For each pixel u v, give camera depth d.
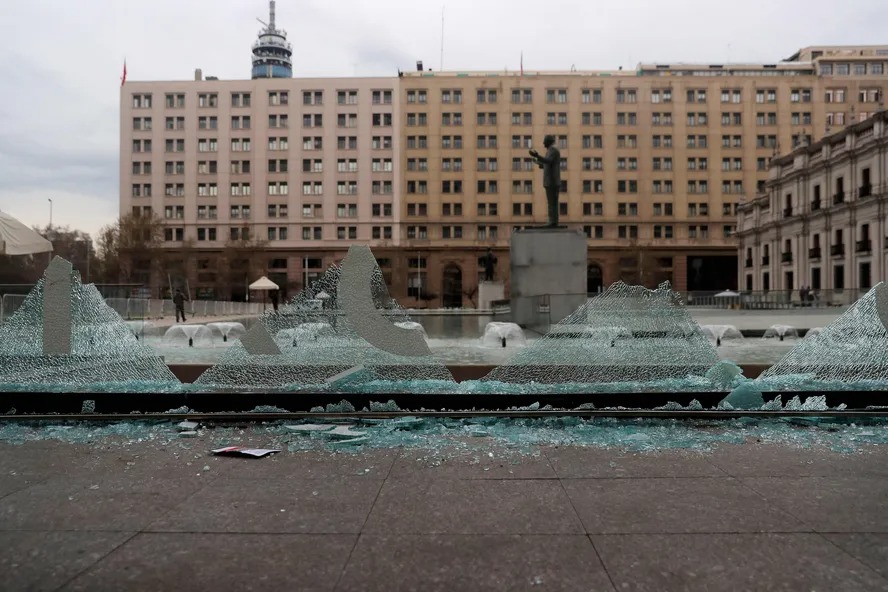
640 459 3.65
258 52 122.94
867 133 43.59
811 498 2.91
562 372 6.02
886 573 2.13
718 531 2.50
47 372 6.02
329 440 4.20
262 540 2.42
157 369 6.27
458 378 6.83
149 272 64.81
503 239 73.62
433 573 2.14
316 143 75.19
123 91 75.19
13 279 39.31
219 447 4.01
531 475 3.32
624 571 2.15
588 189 73.44
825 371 5.93
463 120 74.38
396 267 72.12
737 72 79.38
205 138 75.19
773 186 57.38
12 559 2.25
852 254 45.06
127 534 2.49
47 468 3.48
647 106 73.25
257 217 74.94
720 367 5.93
